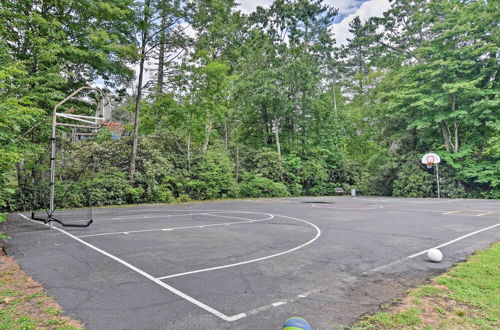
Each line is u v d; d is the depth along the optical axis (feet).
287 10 92.84
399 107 81.61
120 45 48.34
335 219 34.35
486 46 67.05
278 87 82.33
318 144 94.22
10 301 10.90
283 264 15.88
